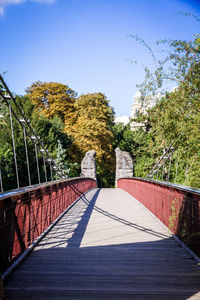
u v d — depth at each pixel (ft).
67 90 106.93
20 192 12.31
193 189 13.37
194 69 20.10
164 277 10.15
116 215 24.50
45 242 15.34
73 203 32.35
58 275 10.28
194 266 11.43
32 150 55.21
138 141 117.19
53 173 60.80
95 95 101.60
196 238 12.90
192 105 21.02
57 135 76.59
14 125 54.34
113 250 13.84
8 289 9.00
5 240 10.84
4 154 44.62
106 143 99.50
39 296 8.48
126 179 54.03
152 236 16.84
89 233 17.61
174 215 16.90
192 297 8.47
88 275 10.30
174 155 24.80
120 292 8.80
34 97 102.94
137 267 11.27
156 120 23.39
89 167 74.64
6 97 17.63
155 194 23.67
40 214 16.97
